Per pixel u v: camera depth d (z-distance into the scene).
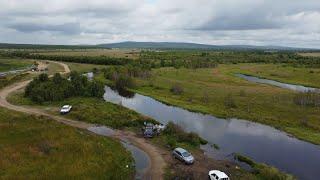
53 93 104.50
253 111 102.50
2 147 59.19
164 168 56.78
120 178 50.53
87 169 51.81
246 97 124.31
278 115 98.31
